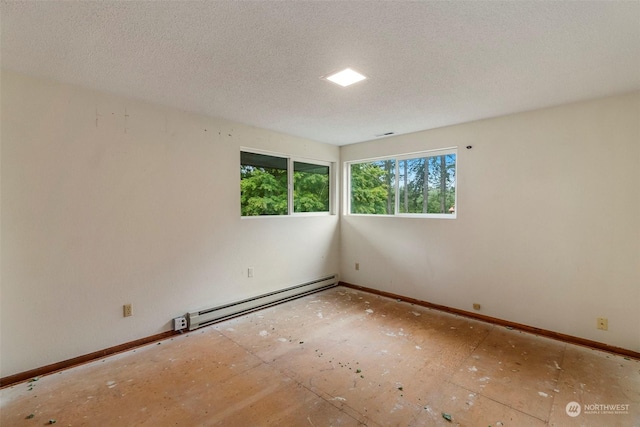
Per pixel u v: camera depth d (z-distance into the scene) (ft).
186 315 9.88
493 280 10.67
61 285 7.62
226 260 11.05
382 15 4.84
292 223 13.47
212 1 4.47
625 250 8.30
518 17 4.89
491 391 6.66
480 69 6.77
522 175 9.93
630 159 8.17
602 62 6.41
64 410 6.02
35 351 7.27
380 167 14.32
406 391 6.67
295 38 5.52
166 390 6.68
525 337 9.43
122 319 8.62
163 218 9.39
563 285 9.28
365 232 14.56
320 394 6.56
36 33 5.32
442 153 12.09
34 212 7.20
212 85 7.71
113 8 4.63
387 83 7.55
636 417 5.83
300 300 13.11
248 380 7.07
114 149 8.38
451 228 11.67
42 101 7.26
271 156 12.79
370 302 12.87
